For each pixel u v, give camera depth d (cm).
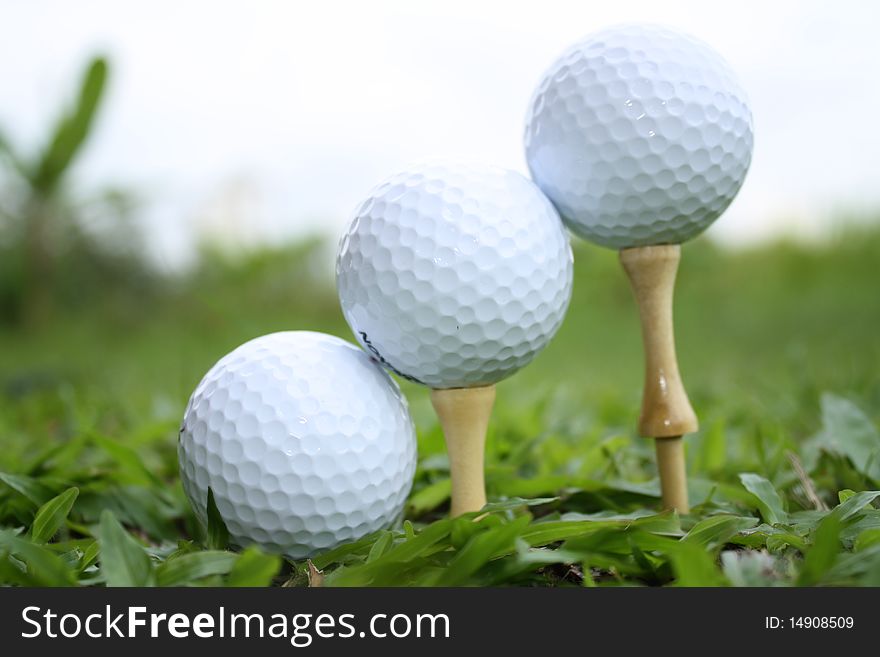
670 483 24
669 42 22
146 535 26
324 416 21
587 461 27
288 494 21
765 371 58
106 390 53
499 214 21
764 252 102
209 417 21
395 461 22
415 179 21
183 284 113
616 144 22
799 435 34
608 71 22
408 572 19
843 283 92
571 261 22
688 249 98
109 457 31
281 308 107
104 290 118
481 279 21
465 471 22
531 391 47
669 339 23
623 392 49
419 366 22
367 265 21
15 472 27
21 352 95
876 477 24
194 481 21
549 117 22
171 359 74
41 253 113
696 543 20
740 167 22
